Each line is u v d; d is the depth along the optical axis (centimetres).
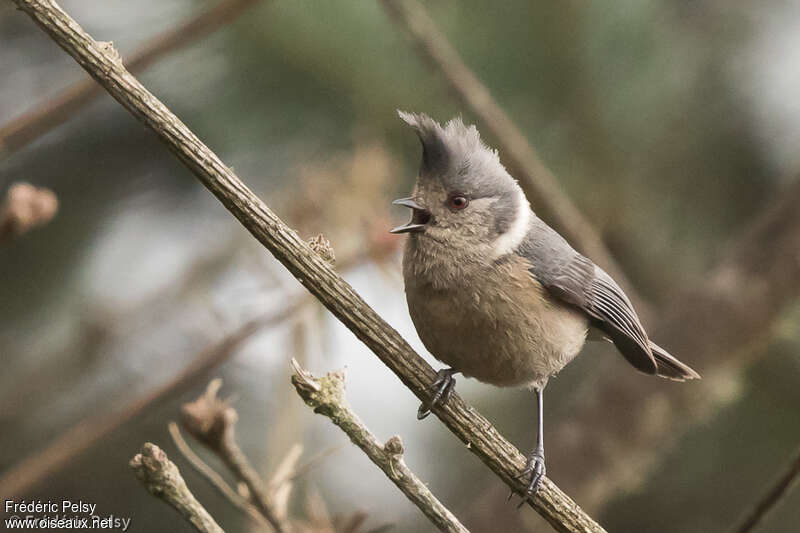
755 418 1117
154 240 1062
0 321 1028
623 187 1066
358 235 920
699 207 1096
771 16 1059
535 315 884
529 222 924
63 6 997
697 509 1130
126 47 993
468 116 1036
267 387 1070
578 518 742
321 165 955
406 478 648
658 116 1048
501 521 1028
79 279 1041
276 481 709
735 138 1067
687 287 1079
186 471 1049
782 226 1056
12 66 1066
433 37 962
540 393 929
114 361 1041
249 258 965
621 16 1018
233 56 977
